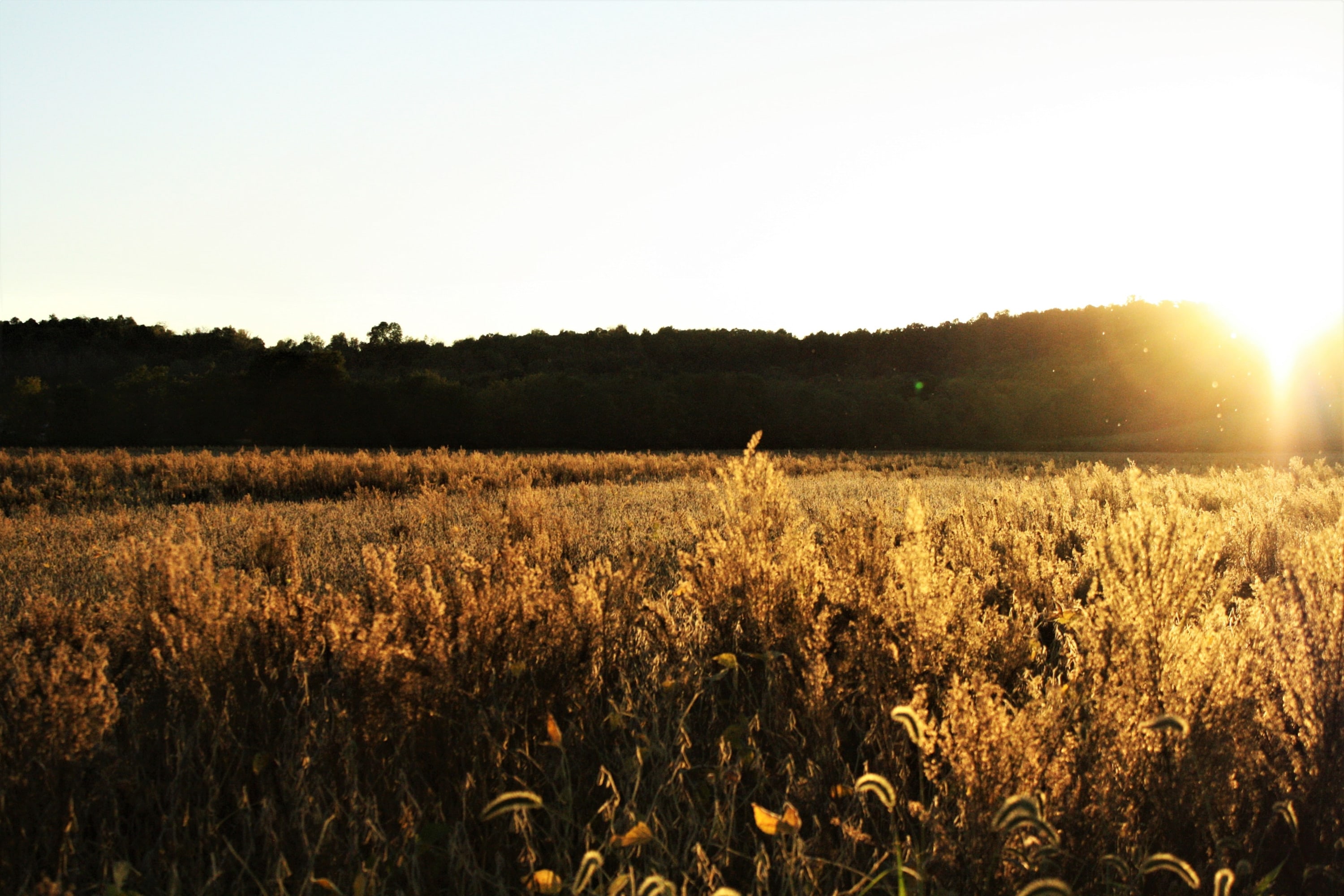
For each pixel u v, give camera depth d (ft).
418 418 278.26
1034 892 4.08
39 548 20.97
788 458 132.67
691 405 308.40
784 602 10.69
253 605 10.63
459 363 496.64
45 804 6.81
